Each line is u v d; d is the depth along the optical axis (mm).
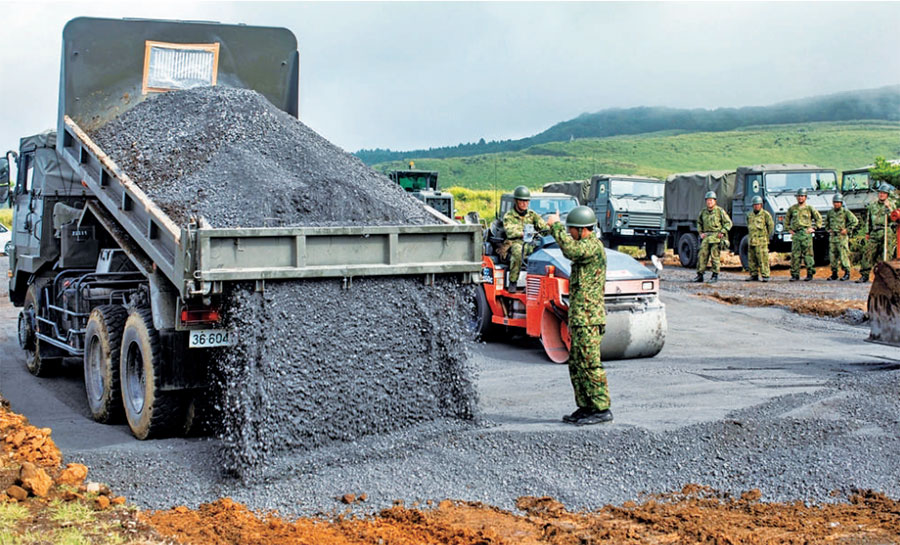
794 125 192250
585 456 6082
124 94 8586
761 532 4809
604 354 9969
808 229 19969
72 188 9586
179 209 6363
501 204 18297
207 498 5371
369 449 6016
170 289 6516
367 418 6152
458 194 54375
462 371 6641
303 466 5730
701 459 6016
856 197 24281
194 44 8805
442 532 4758
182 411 6824
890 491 5457
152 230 6387
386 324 6270
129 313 7180
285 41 9094
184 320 6078
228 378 5859
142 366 6961
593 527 4895
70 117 8359
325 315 6020
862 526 4891
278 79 9086
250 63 8984
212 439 6801
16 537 4359
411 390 6391
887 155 120375
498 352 11023
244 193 6543
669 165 118938
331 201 6664
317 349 5961
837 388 7824
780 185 23297
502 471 5801
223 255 5691
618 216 25719
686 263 25688
